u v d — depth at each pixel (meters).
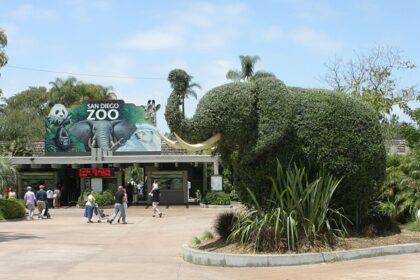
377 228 12.34
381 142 12.24
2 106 52.97
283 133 11.16
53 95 58.22
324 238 10.91
